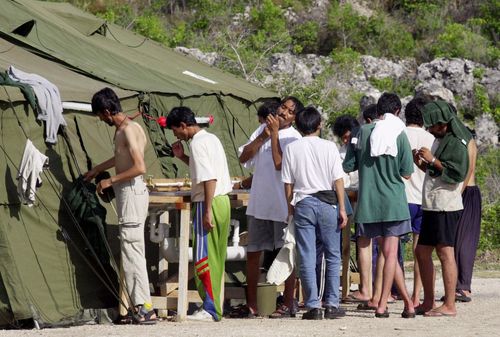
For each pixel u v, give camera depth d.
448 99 55.72
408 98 55.59
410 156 20.97
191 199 20.52
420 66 59.00
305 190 20.34
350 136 24.81
